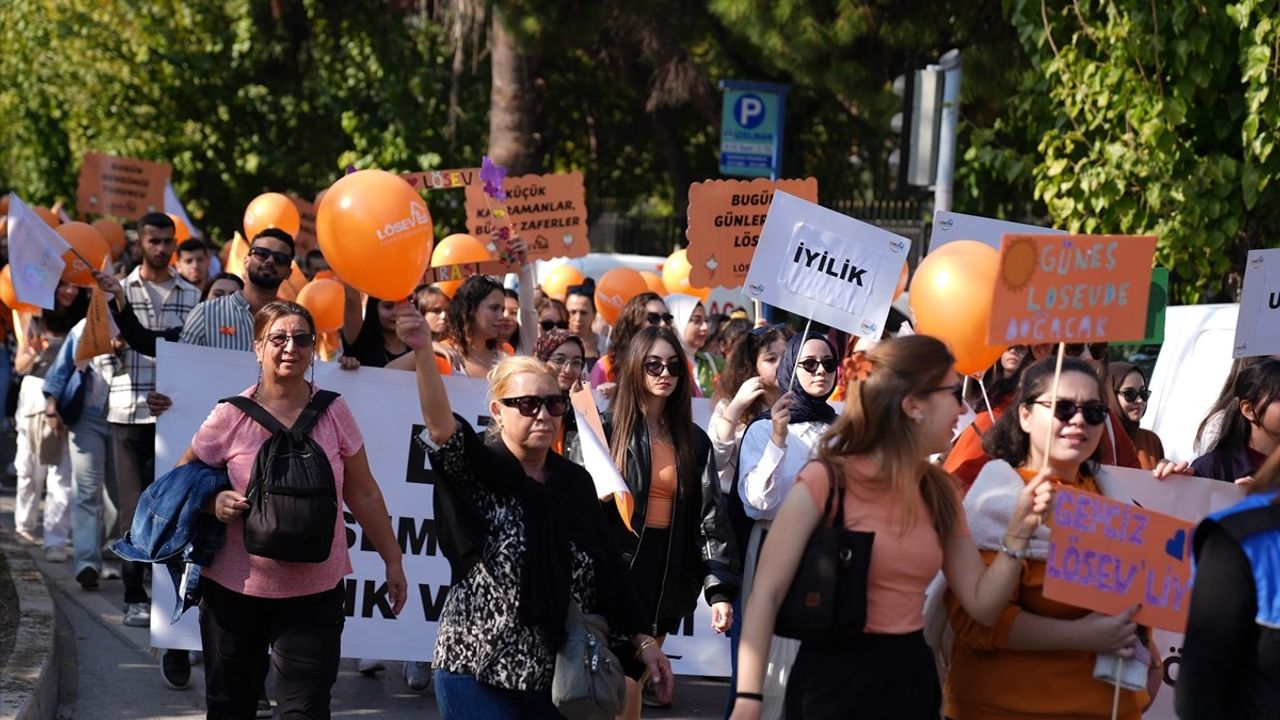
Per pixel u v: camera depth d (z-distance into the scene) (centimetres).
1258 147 1050
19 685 685
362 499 600
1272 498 357
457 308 825
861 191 2733
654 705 816
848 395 425
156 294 980
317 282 867
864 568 411
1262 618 345
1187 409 895
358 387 759
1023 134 1642
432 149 2742
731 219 932
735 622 674
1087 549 430
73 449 1009
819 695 416
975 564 431
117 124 2766
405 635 766
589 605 501
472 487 489
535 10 2083
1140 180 1127
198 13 2788
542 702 486
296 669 568
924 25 1778
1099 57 1147
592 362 1076
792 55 1812
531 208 1038
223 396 748
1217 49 1076
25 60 2864
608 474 587
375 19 2747
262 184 2909
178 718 747
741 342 743
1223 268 1123
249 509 559
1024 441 464
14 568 940
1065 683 441
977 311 606
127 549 568
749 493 630
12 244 788
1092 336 455
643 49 2158
